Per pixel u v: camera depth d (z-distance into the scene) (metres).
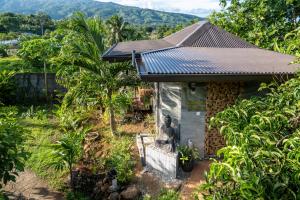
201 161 8.97
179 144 9.04
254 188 2.51
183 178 7.97
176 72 7.30
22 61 23.91
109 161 8.99
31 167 9.88
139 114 13.48
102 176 8.41
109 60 10.62
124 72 11.53
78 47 10.75
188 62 8.57
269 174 2.71
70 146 8.57
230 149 2.96
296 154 2.77
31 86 18.48
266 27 15.88
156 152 8.24
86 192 8.28
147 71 7.23
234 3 17.38
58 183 8.91
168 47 11.27
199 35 12.02
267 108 4.37
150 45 12.82
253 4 16.72
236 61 9.01
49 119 15.07
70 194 8.13
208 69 7.74
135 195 7.27
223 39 12.08
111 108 11.21
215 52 10.49
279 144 3.38
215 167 2.86
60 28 11.68
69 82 14.20
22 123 14.30
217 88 8.83
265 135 3.29
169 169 7.99
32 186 8.80
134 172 8.34
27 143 11.81
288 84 4.87
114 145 10.24
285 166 2.73
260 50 11.55
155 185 7.73
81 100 11.93
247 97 9.05
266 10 15.59
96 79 11.08
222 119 4.18
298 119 3.83
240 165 2.79
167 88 9.25
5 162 5.57
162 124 8.78
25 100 18.44
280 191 2.61
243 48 11.79
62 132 13.03
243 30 17.03
